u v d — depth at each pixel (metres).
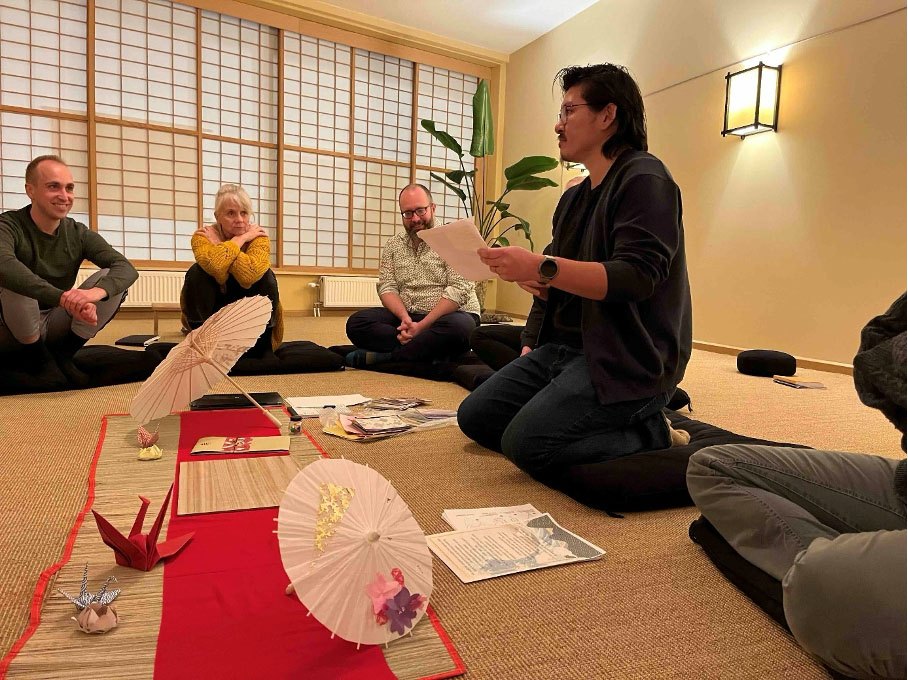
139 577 1.08
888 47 3.54
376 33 6.31
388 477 1.67
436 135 5.80
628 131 1.65
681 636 1.00
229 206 3.06
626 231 1.48
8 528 1.28
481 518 1.40
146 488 1.49
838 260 3.83
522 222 5.86
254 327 1.93
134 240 5.60
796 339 4.08
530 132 6.75
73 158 5.32
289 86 6.12
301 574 0.89
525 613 1.04
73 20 5.21
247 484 1.51
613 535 1.37
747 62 4.34
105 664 0.84
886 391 0.79
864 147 3.67
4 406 2.26
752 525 1.10
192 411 2.22
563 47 6.20
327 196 6.47
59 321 2.60
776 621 1.04
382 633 0.91
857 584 0.78
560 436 1.58
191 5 5.58
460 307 3.31
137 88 5.48
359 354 3.30
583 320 1.58
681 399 2.61
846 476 1.06
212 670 0.84
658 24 5.07
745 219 4.40
